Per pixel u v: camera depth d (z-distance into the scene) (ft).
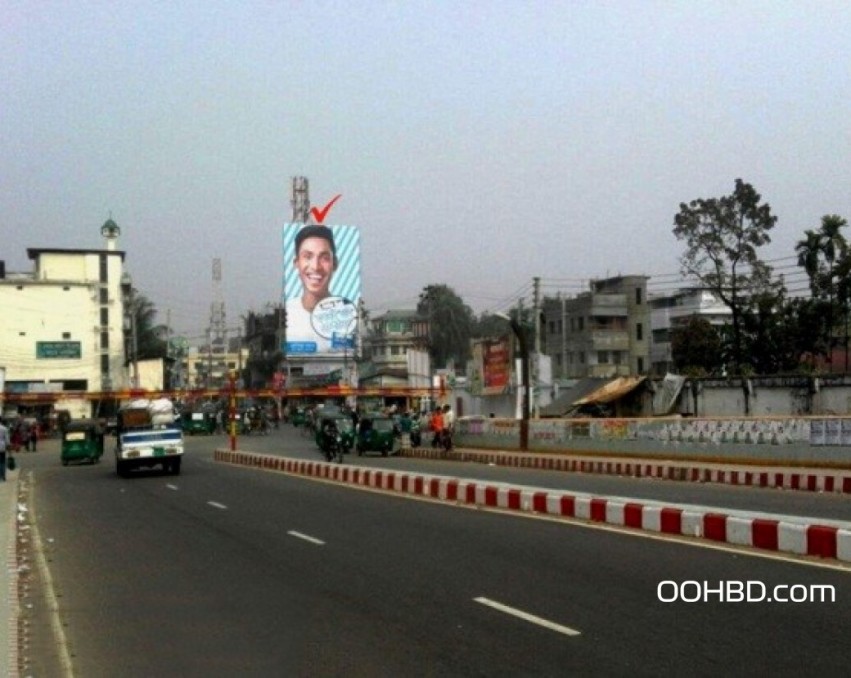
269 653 25.62
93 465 133.39
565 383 194.49
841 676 21.40
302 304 270.05
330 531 49.88
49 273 293.43
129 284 303.48
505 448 134.92
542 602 29.99
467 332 309.22
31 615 31.65
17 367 276.82
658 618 27.43
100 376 288.30
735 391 128.77
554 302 254.88
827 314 164.55
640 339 239.71
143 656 25.94
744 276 169.17
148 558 43.27
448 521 52.39
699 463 92.99
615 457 109.09
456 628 27.17
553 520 51.06
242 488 81.92
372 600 31.63
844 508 53.01
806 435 85.25
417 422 157.58
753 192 165.58
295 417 273.75
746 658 23.08
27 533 55.06
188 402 311.68
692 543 40.86
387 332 335.06
